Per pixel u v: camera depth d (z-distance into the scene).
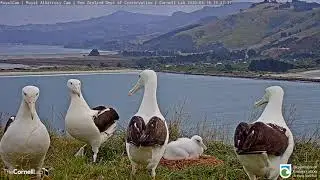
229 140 10.31
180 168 8.15
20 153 6.63
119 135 9.70
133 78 21.36
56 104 12.98
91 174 7.54
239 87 20.06
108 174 7.57
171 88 20.66
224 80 24.64
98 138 8.78
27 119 6.63
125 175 7.43
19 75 23.56
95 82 20.09
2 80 20.52
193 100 15.80
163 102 12.80
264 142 6.11
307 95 16.22
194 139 8.95
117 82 19.61
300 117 11.77
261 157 6.17
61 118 11.10
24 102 6.64
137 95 15.21
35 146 6.63
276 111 7.04
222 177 7.59
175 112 11.06
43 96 15.07
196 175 7.66
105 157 9.06
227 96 16.94
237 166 8.16
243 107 13.84
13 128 6.62
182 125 10.77
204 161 8.61
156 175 7.34
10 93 15.39
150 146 6.68
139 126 6.80
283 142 6.34
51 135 10.04
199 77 26.72
